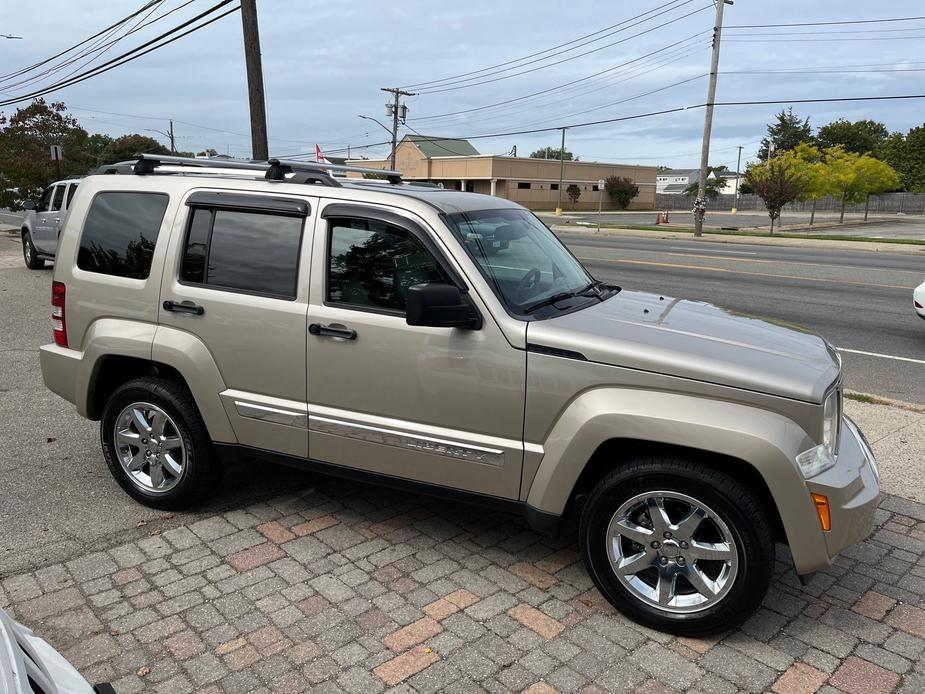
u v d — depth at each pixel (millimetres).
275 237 3996
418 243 3672
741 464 3189
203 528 4246
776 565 3957
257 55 13422
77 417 6195
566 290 4066
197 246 4188
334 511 4480
